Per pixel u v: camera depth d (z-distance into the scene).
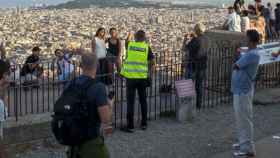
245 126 8.85
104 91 6.45
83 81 6.45
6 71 6.59
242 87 8.73
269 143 9.64
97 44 13.24
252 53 8.64
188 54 12.84
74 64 13.89
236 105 8.84
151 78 11.47
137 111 11.45
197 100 12.34
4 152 6.64
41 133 9.55
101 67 12.93
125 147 9.46
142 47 10.37
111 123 10.28
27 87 11.75
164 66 13.37
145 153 9.16
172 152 9.23
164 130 10.59
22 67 14.60
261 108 12.33
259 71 13.96
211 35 14.85
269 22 20.78
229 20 16.70
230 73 13.34
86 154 6.42
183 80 11.34
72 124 6.29
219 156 9.00
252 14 19.03
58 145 9.54
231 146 9.56
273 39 16.45
